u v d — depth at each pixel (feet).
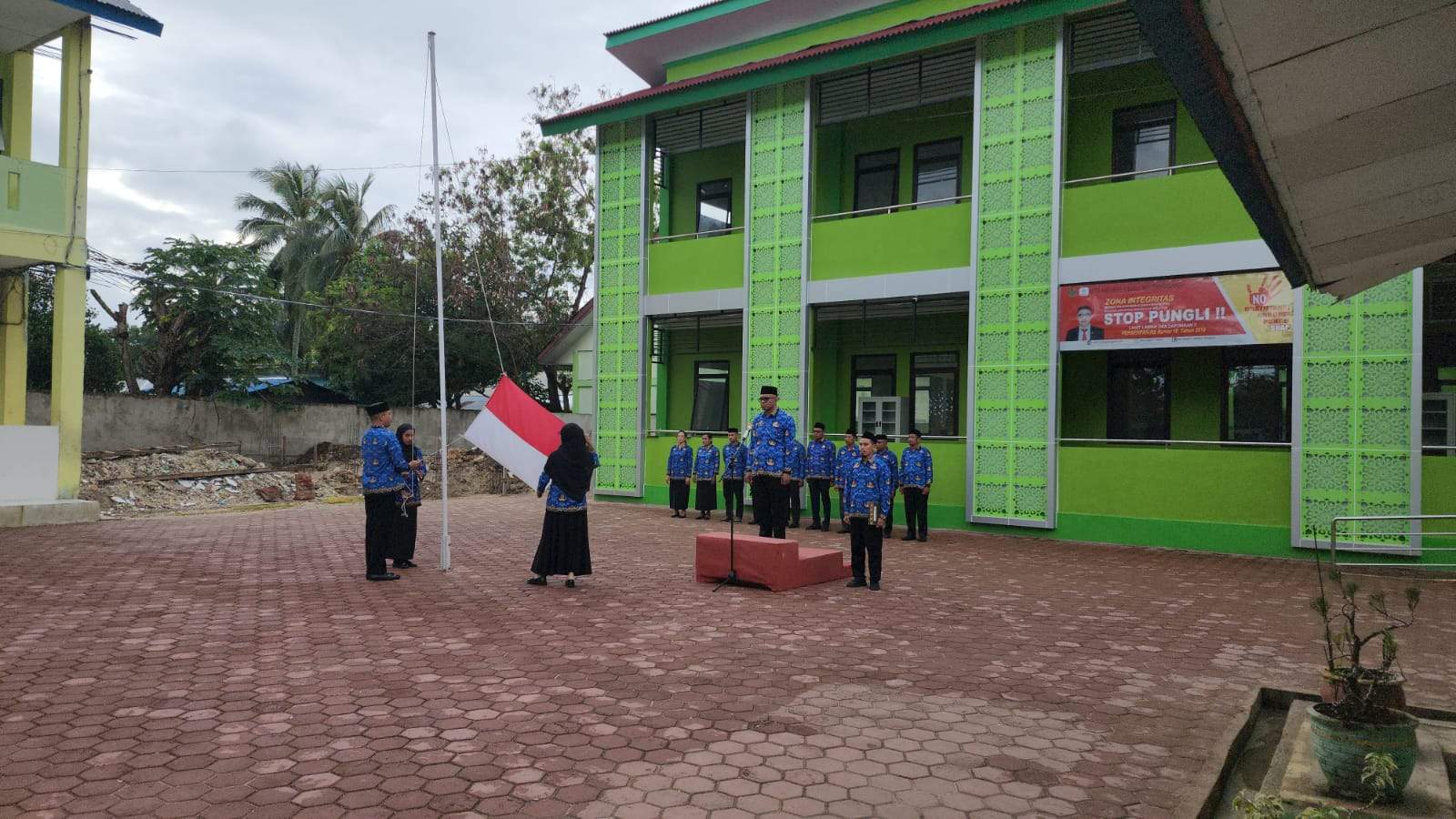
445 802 12.53
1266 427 45.21
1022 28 47.29
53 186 47.62
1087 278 45.14
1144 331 43.52
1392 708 13.82
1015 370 47.06
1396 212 13.37
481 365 105.09
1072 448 46.01
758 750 14.80
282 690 17.85
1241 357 45.96
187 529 47.55
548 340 105.09
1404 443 37.88
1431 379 42.19
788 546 30.17
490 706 16.93
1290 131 10.66
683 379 68.03
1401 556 37.58
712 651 21.56
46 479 48.01
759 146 57.00
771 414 36.04
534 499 73.31
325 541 43.11
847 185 58.95
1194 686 19.10
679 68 66.28
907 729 16.01
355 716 16.25
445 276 101.14
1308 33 8.55
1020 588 31.60
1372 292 38.63
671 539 44.80
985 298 48.03
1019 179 47.16
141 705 16.79
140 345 92.12
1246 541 41.32
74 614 24.94
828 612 26.55
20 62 49.98
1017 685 18.98
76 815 11.91
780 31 61.52
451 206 102.32
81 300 49.21
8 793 12.66
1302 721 16.30
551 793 12.90
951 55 50.24
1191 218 42.83
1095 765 14.35
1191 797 12.85
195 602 27.17
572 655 20.92
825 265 54.39
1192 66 9.21
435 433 97.04
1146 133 48.42
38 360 81.76
